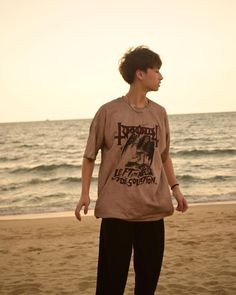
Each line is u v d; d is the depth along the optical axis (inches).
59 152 1407.5
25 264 222.5
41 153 1385.3
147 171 99.6
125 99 102.6
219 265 199.3
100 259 100.6
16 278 194.7
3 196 724.0
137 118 100.4
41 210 544.7
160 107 104.9
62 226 351.9
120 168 99.0
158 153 102.7
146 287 100.9
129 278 181.8
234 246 238.2
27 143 1723.7
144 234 99.2
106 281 98.6
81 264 215.9
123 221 97.6
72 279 187.9
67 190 763.4
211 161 1045.8
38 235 314.3
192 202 547.8
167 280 178.9
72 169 1006.4
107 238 98.3
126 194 97.8
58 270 205.9
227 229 296.0
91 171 104.1
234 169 917.2
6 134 2242.9
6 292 172.9
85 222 368.8
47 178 905.5
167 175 109.1
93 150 102.3
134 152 99.2
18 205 625.9
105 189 99.7
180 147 1321.4
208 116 3243.1
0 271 209.2
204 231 291.6
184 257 217.8
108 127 100.1
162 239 101.0
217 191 676.1
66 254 241.6
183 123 2409.0
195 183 775.1
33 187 812.0
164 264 205.5
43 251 253.3
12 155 1338.6
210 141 1491.1
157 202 99.0
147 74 101.2
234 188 700.7
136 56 101.3
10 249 264.4
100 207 99.3
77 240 285.4
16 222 391.9
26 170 1011.3
